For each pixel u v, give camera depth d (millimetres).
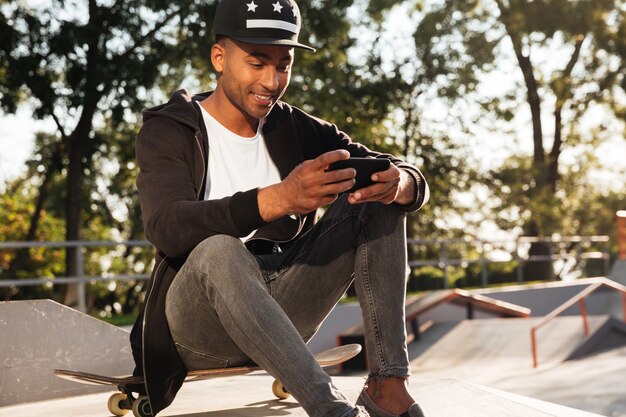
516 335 13133
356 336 11594
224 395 3561
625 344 13125
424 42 22375
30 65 15992
